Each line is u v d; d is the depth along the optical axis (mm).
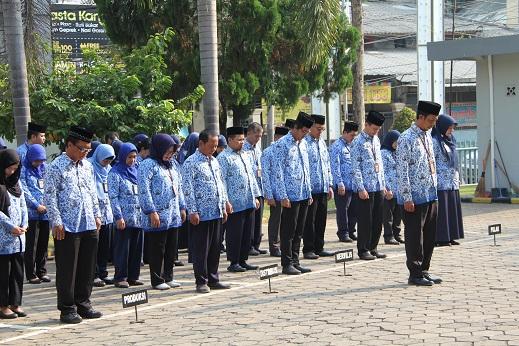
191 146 12656
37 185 11383
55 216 8711
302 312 8680
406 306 8703
